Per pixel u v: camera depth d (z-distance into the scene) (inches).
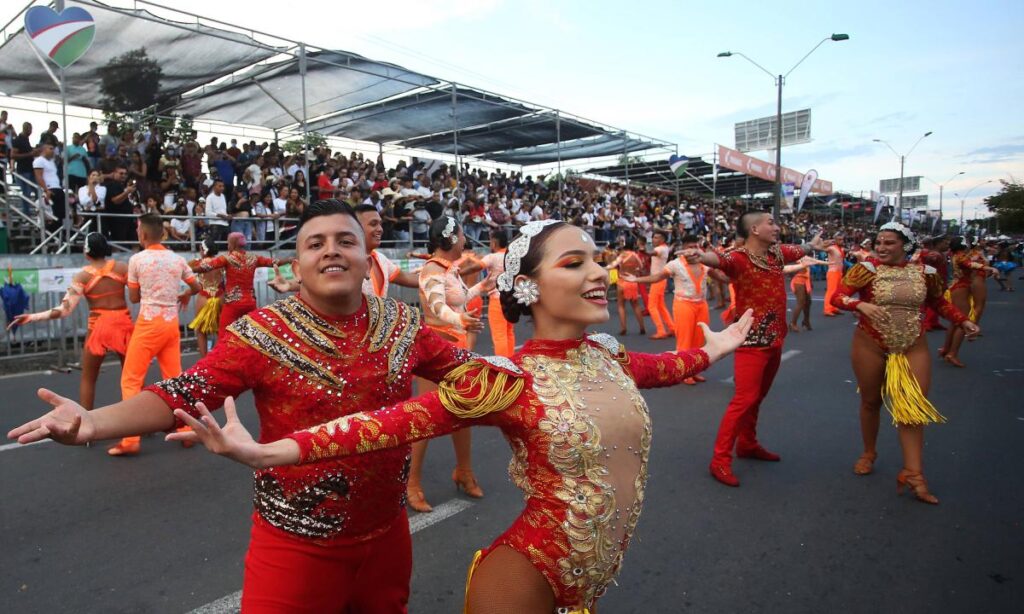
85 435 56.8
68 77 495.8
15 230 455.8
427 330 82.3
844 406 260.5
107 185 439.5
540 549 63.5
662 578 128.3
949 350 353.1
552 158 972.6
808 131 1675.7
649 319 568.1
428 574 129.6
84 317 382.0
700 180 1326.3
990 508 160.6
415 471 159.2
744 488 175.0
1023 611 116.2
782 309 180.4
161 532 147.9
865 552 138.6
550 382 65.5
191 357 371.6
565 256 67.2
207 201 481.7
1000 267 928.9
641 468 68.6
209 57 470.6
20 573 129.3
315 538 70.1
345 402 71.6
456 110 624.7
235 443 53.5
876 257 171.9
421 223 591.8
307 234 72.4
